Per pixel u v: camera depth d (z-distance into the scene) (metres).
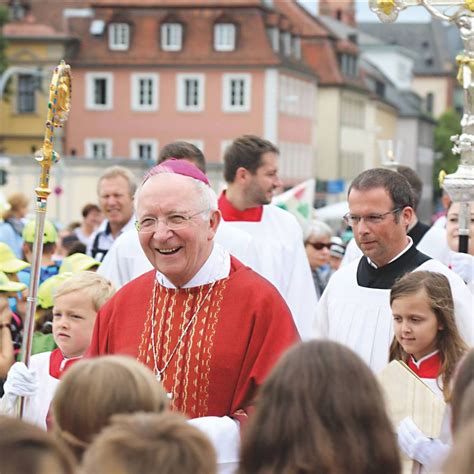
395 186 8.34
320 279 15.41
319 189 91.44
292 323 7.42
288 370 4.71
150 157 84.69
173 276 7.40
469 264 9.17
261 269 11.27
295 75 87.69
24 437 3.94
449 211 10.46
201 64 83.25
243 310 7.37
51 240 12.77
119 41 84.69
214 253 7.56
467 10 8.95
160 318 7.51
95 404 5.00
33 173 60.50
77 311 8.39
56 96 8.11
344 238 21.75
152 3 84.25
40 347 10.18
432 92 181.38
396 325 7.83
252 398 7.25
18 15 85.12
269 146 11.49
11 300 11.03
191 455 4.16
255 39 83.06
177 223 7.24
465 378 5.05
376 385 4.73
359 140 107.25
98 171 61.38
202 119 83.69
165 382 7.35
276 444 4.60
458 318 8.09
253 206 11.52
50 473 3.88
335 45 102.00
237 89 83.38
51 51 84.00
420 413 7.03
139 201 7.36
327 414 4.61
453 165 141.38
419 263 8.42
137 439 4.16
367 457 4.58
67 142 85.25
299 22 100.19
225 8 83.50
